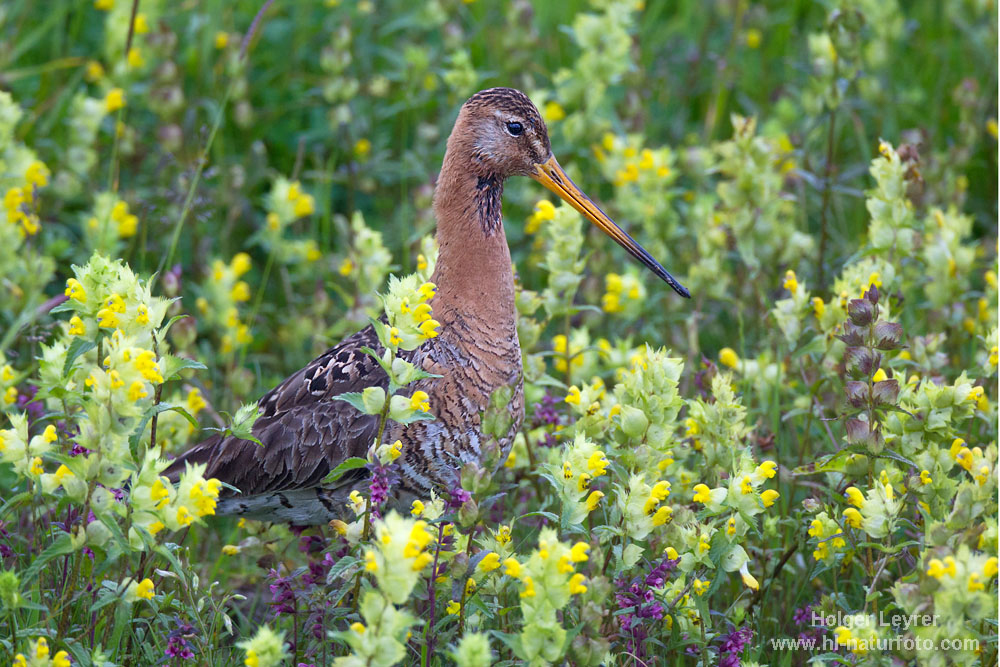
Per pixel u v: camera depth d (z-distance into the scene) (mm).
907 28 17219
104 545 7426
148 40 14594
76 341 7980
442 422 9680
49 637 7555
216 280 12523
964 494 7590
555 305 11078
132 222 12781
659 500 8070
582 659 7254
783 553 9891
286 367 13758
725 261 13398
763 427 11016
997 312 11445
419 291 7684
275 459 9812
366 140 15516
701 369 11891
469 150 10328
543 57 17594
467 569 7734
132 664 8422
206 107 15758
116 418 7289
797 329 10773
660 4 18312
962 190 14070
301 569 8594
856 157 16875
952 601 6926
